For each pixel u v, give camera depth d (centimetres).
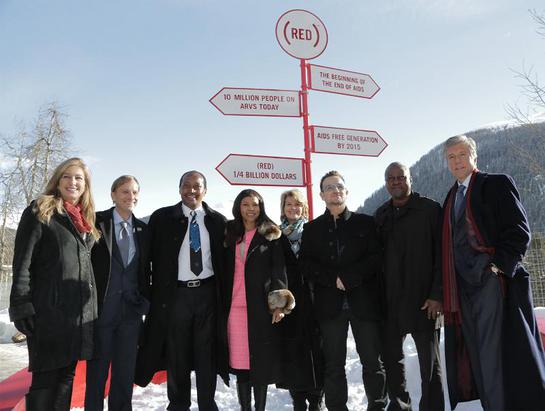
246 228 343
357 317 309
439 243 309
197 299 326
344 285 307
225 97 516
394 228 326
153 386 426
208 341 328
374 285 326
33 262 264
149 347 325
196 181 343
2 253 1748
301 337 331
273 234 329
